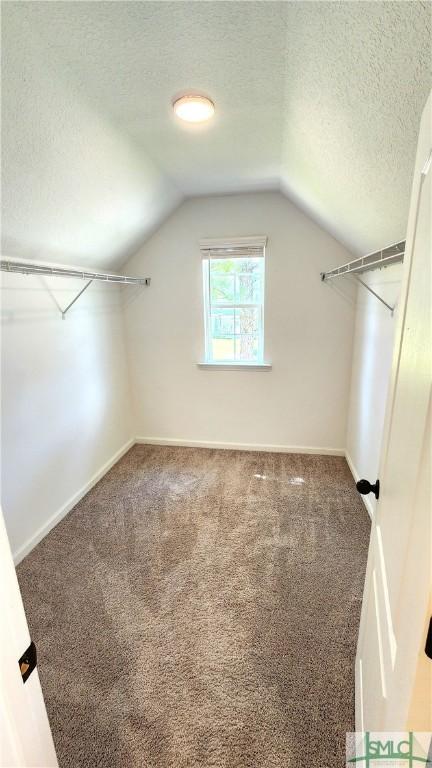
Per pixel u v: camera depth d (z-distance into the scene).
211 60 1.19
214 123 1.62
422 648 0.47
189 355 3.26
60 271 2.03
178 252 3.02
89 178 1.79
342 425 3.15
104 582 1.81
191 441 3.48
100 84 1.30
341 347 2.96
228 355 3.26
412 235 0.77
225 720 1.20
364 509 2.38
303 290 2.90
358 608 1.62
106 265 2.88
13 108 1.19
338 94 1.05
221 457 3.23
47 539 2.15
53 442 2.31
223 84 1.32
